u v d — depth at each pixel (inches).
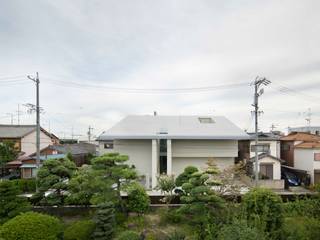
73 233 315.9
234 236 229.6
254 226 260.2
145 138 689.6
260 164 727.1
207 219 311.3
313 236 261.9
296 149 813.2
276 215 287.1
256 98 639.8
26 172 794.2
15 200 373.4
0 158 733.9
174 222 386.0
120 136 685.9
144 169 727.1
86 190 393.1
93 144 1520.7
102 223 323.0
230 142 740.7
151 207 447.5
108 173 406.9
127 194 428.1
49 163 422.6
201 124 816.9
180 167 748.0
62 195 426.9
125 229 357.7
